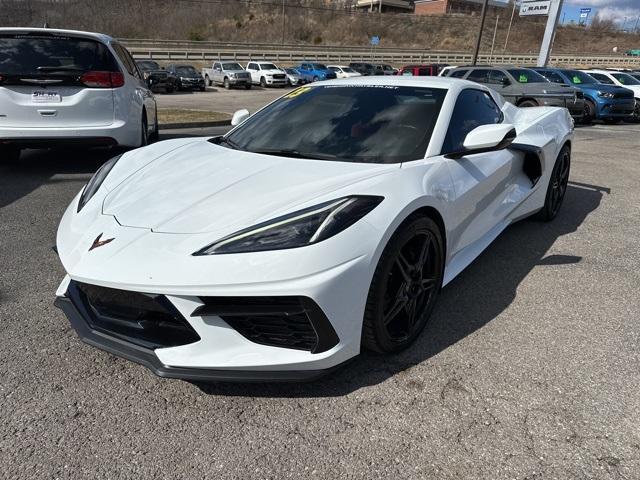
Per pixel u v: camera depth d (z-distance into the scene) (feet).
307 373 6.36
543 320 9.04
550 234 13.93
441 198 8.06
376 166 8.07
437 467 5.65
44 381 7.13
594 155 28.43
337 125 9.46
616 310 9.47
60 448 5.89
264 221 6.48
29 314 8.95
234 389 7.03
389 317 7.36
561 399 6.83
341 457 5.80
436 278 8.39
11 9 216.74
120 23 240.32
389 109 9.62
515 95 41.32
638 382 7.24
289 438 6.10
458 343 8.21
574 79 48.75
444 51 209.97
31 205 15.20
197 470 5.60
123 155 10.27
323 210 6.56
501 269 11.37
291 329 6.43
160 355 6.36
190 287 6.00
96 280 6.32
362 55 179.32
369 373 7.38
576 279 10.87
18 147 17.92
